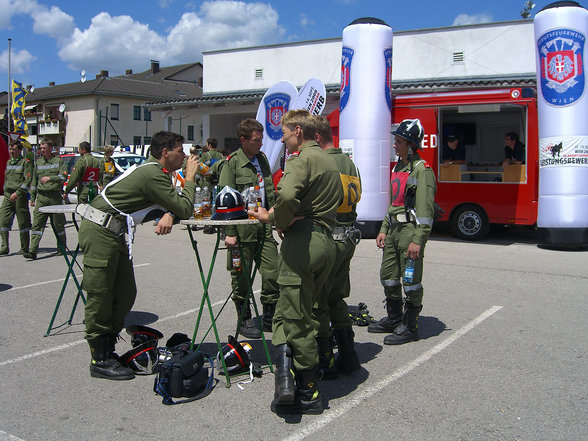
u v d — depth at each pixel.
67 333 5.63
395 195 5.26
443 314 6.21
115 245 4.36
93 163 10.38
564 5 9.94
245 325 5.53
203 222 4.01
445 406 3.91
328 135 4.38
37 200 9.77
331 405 3.96
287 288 3.75
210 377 4.27
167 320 6.06
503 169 11.33
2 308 6.54
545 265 8.91
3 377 4.47
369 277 8.12
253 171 5.32
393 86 17.94
